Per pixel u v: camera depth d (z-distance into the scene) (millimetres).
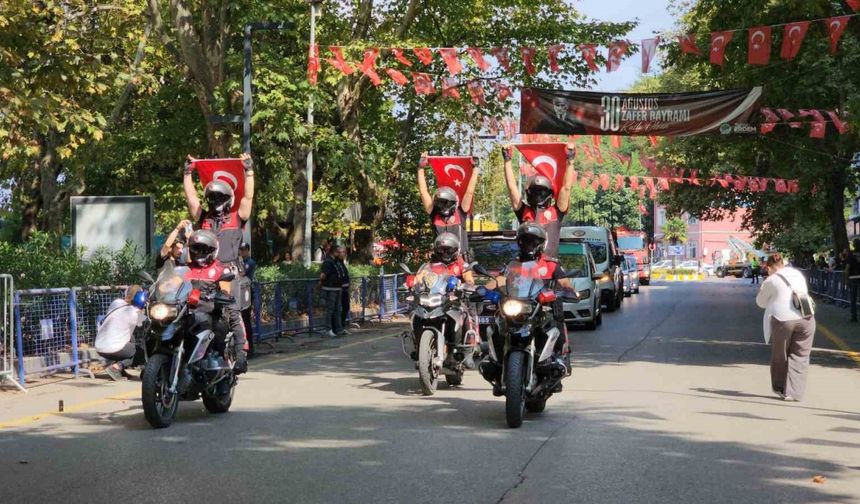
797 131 31812
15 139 17141
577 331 24484
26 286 15898
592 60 19125
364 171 29625
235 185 12500
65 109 17078
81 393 13352
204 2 25688
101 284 17828
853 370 15953
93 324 16188
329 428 10273
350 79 31781
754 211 54844
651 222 130000
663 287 64438
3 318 13641
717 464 8453
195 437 9758
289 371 15930
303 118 29922
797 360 12398
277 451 9008
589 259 25562
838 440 9609
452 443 9406
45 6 17328
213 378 10766
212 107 25875
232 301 10812
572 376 14805
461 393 13172
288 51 32469
